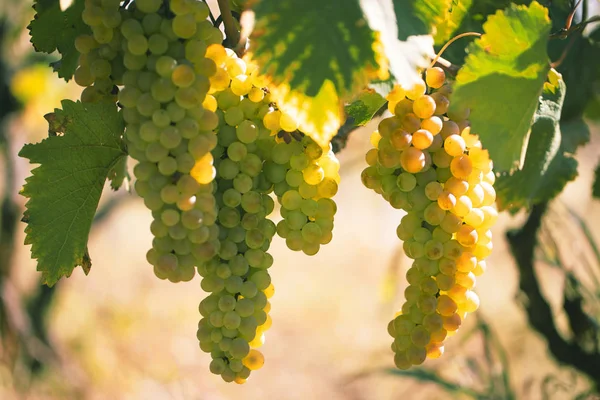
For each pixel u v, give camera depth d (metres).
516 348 4.03
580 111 1.85
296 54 1.45
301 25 1.45
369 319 7.32
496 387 2.55
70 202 1.60
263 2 1.45
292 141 1.52
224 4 1.55
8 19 3.43
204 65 1.48
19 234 4.04
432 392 3.82
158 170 1.47
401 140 1.49
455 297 1.54
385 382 5.80
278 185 1.54
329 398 6.14
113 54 1.53
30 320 4.04
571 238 2.19
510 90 1.49
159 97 1.46
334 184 1.53
